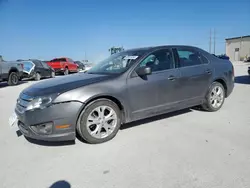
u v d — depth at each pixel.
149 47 4.07
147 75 3.64
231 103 5.46
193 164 2.56
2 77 11.42
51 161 2.78
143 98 3.60
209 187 2.14
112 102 3.33
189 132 3.55
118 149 3.03
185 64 4.18
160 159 2.71
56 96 2.94
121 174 2.42
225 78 4.76
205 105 4.62
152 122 4.11
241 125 3.81
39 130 2.97
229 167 2.47
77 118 3.07
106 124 3.30
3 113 5.43
